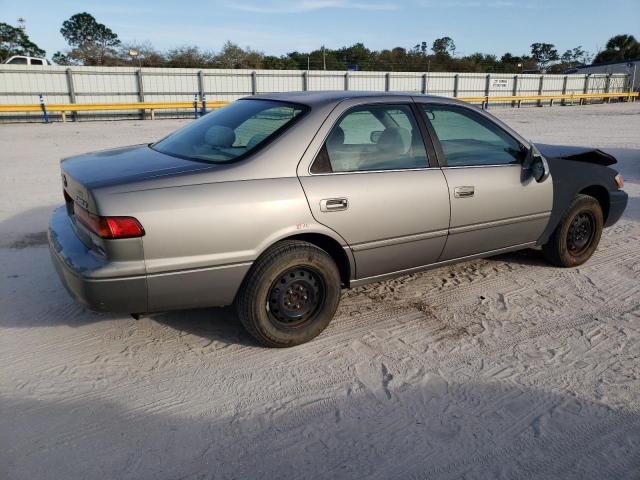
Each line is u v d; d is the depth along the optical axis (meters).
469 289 4.31
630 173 9.57
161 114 23.45
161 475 2.29
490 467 2.38
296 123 3.23
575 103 37.00
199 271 2.91
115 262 2.74
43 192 7.52
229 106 3.95
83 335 3.46
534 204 4.22
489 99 29.41
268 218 3.01
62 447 2.45
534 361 3.26
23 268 4.50
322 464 2.38
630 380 3.06
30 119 20.20
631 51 63.81
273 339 3.25
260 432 2.59
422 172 3.61
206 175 2.94
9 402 2.77
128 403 2.79
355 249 3.38
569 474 2.35
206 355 3.26
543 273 4.66
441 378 3.06
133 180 2.83
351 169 3.35
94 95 21.92
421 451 2.47
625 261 4.99
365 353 3.32
